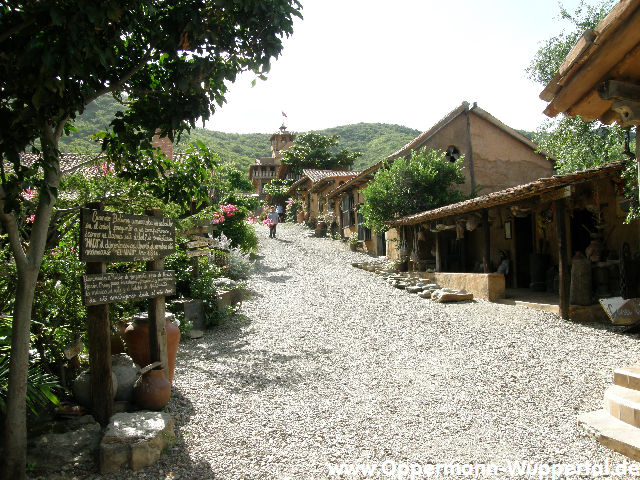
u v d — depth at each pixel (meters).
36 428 4.01
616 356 6.35
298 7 3.92
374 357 6.74
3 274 4.34
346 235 23.89
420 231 15.20
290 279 14.44
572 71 2.99
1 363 3.93
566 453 3.82
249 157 77.19
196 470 3.59
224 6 3.43
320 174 30.84
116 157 4.64
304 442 4.08
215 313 8.73
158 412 4.15
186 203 5.21
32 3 3.01
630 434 3.89
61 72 2.86
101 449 3.53
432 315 9.38
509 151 18.97
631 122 3.08
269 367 6.28
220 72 3.95
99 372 4.13
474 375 5.84
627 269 8.58
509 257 13.62
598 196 9.41
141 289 4.55
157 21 3.67
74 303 4.88
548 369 5.95
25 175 3.18
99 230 4.03
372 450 3.93
